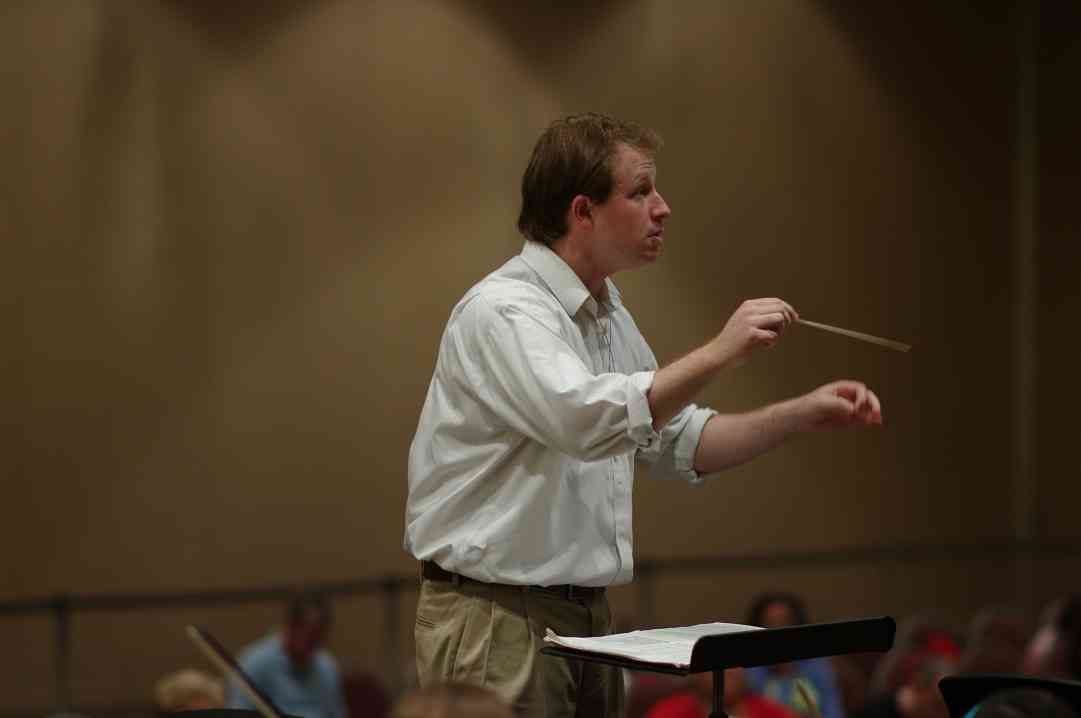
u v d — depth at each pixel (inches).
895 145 1050.7
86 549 847.1
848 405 309.4
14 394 832.3
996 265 1085.1
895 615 1047.6
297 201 892.6
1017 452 1093.1
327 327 900.0
